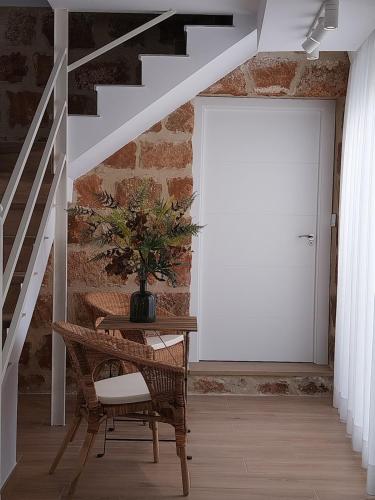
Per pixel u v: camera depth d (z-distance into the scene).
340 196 3.71
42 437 3.10
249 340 4.12
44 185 3.28
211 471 2.71
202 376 3.86
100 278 3.89
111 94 3.29
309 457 2.89
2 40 3.85
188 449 2.96
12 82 3.85
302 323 4.11
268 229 4.10
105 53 3.89
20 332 2.74
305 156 4.08
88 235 3.86
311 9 2.56
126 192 3.87
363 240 3.02
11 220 3.21
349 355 3.20
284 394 3.88
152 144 3.87
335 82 3.89
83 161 3.42
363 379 2.92
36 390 3.91
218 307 4.12
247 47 3.50
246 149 4.07
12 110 3.86
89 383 2.46
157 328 2.97
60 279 3.23
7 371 2.57
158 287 3.92
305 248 4.10
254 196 4.09
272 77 3.89
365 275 3.00
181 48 3.87
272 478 2.65
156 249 3.01
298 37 2.98
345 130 3.57
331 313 4.05
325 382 3.88
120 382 2.65
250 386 3.87
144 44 3.88
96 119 3.28
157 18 3.28
